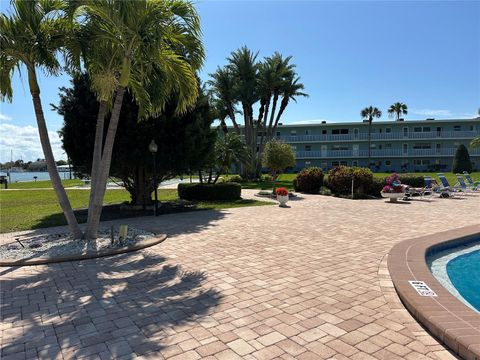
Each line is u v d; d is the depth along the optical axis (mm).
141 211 14602
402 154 49281
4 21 7266
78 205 17609
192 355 3252
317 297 4641
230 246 7770
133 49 7984
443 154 48156
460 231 8703
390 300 4504
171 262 6559
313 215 12688
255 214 13203
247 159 24250
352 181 19453
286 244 7879
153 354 3287
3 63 7605
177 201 19234
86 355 3309
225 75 36750
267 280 5379
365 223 10719
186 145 13977
